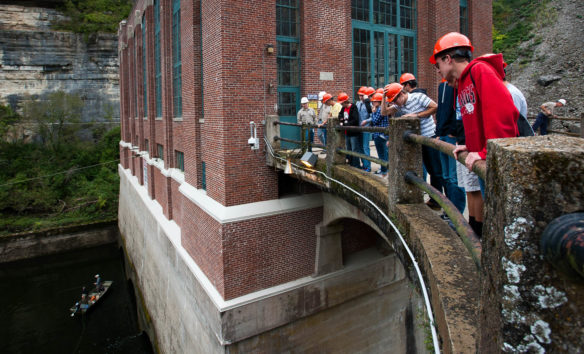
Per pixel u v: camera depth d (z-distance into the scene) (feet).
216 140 37.32
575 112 76.54
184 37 45.83
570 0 112.68
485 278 5.02
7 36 140.56
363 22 46.29
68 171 135.13
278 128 36.52
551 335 4.02
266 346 36.96
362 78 46.42
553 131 30.42
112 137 151.84
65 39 148.36
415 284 13.71
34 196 124.06
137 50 84.28
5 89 142.41
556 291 3.95
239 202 36.42
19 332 76.48
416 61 51.34
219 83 35.83
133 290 89.30
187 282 45.44
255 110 36.86
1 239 107.14
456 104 13.67
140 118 85.66
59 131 145.69
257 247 36.83
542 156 3.94
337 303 40.24
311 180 29.78
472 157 8.21
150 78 70.95
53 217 122.52
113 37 154.71
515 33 119.44
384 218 17.89
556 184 3.90
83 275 102.12
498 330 4.56
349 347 41.68
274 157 35.47
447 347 8.20
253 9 36.19
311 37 40.68
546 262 3.97
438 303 9.37
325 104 36.09
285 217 38.14
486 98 7.90
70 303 87.76
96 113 154.71
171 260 53.88
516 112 7.77
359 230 43.93
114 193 133.69
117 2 163.32
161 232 60.13
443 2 51.16
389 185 16.67
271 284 37.55
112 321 80.53
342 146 26.40
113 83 156.56
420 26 51.26
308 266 39.42
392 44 49.06
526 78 99.14
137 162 91.20
